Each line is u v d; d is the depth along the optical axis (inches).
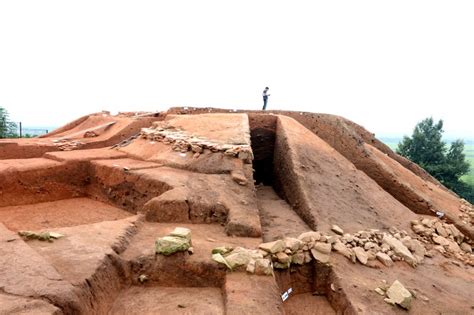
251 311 145.5
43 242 175.2
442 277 259.3
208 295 167.6
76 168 366.9
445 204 450.9
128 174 328.8
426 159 936.3
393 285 210.4
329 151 465.1
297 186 351.9
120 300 158.7
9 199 317.1
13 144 473.7
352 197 366.0
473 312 209.0
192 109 637.9
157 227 234.4
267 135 532.1
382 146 609.3
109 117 733.9
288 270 217.0
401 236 319.6
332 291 214.1
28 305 112.3
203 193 277.0
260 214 330.3
